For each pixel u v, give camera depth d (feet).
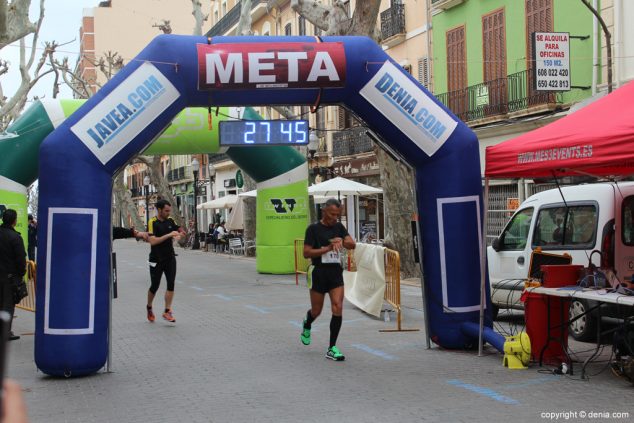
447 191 28.89
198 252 125.18
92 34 247.91
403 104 28.40
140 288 61.31
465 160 28.91
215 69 26.68
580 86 57.52
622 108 23.56
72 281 25.62
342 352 29.40
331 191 72.02
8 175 53.93
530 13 63.77
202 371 26.23
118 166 26.66
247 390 22.95
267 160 69.36
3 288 32.12
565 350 25.09
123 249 147.43
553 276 25.31
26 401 22.48
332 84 27.71
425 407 20.18
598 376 23.91
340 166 101.86
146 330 36.81
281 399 21.62
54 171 25.68
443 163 28.91
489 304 29.12
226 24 147.23
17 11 47.14
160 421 19.61
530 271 28.04
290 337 33.45
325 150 106.63
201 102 27.71
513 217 37.88
